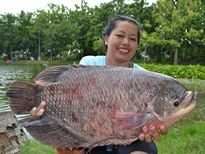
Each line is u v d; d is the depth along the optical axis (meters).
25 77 8.27
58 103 0.69
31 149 1.66
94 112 0.67
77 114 0.68
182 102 0.66
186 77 6.97
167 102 0.66
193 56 10.03
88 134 0.68
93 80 0.68
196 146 1.77
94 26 12.00
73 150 0.82
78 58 13.37
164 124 0.66
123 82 0.67
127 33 0.89
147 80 0.66
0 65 14.84
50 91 0.69
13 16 16.95
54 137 0.69
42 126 0.69
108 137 0.67
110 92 0.67
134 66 0.93
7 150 1.65
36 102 0.70
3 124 1.65
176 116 0.66
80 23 13.45
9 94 0.70
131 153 0.83
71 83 0.69
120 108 0.66
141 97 0.66
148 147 0.84
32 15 16.84
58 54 15.15
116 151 0.86
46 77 0.70
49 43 14.91
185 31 8.94
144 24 10.08
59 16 15.47
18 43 16.84
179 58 10.20
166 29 8.89
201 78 6.82
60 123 0.69
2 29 16.95
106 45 0.94
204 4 8.88
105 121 0.67
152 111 0.66
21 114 0.70
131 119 0.66
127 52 0.90
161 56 10.62
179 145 1.78
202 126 2.20
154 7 10.00
